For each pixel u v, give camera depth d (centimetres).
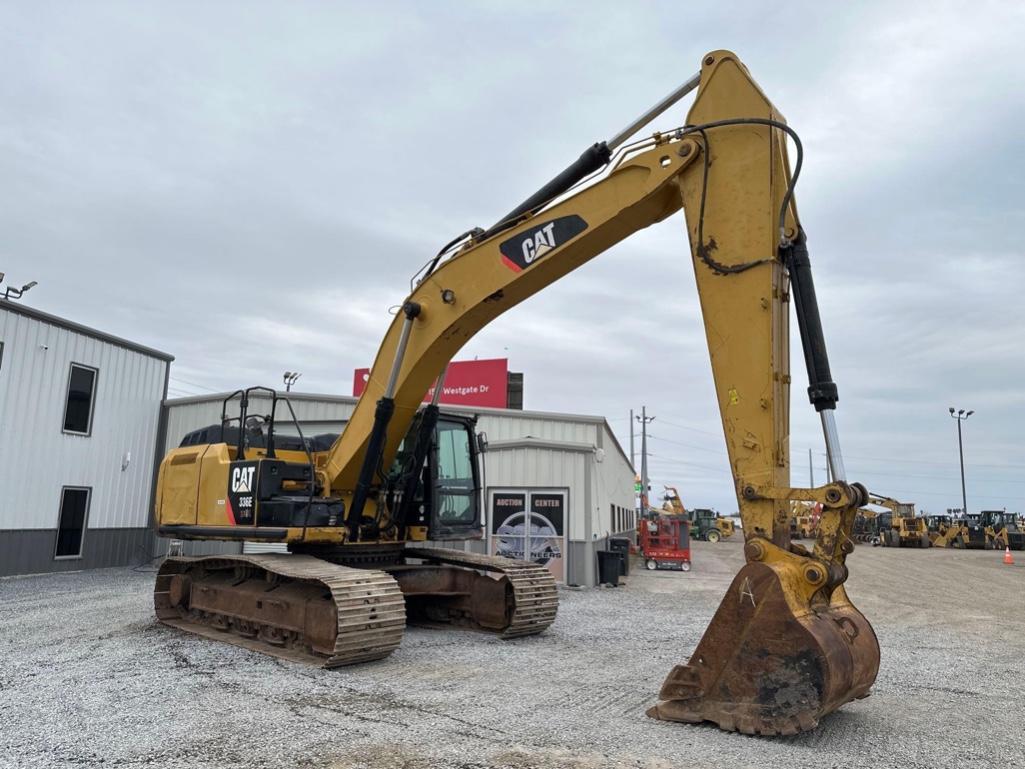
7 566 1534
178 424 1956
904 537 4319
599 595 1501
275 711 558
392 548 962
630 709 570
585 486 1684
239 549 1736
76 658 755
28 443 1582
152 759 452
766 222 566
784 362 570
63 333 1672
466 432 1045
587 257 702
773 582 502
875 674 545
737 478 551
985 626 1151
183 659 750
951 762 471
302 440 851
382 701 590
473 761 450
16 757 455
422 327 808
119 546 1819
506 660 767
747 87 593
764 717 494
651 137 626
